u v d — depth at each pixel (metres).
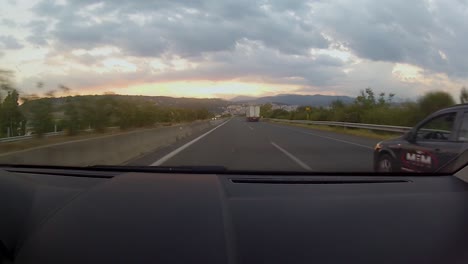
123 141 11.82
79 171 3.50
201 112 94.19
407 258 1.90
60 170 3.55
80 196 2.26
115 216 1.94
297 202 2.53
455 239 2.09
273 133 28.08
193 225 1.85
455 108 5.43
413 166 6.06
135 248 1.67
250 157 11.95
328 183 3.06
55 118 17.34
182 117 65.81
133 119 25.94
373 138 21.91
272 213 2.32
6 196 2.41
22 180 2.89
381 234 2.11
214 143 18.16
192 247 1.67
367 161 10.80
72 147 8.48
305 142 18.61
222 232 1.82
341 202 2.54
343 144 17.36
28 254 1.74
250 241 1.97
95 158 9.72
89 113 19.16
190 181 2.61
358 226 2.19
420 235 2.12
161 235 1.76
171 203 2.12
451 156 5.11
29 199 2.54
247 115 82.31
